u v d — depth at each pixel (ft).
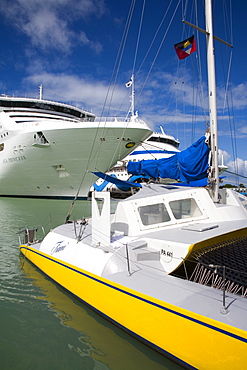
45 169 70.28
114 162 63.87
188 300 8.58
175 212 14.24
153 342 8.76
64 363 9.48
